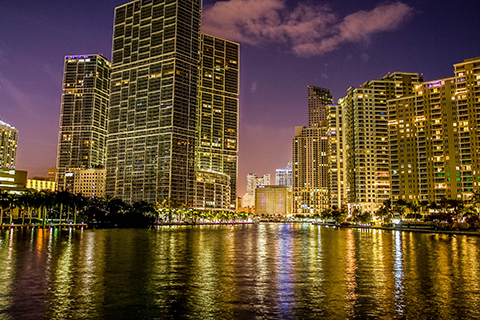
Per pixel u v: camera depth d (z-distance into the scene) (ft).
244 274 177.68
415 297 132.26
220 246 330.75
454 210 654.53
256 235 540.52
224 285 151.64
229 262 219.61
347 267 201.46
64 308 116.26
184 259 229.86
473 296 133.49
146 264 205.67
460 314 112.06
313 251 288.51
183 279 163.02
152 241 375.04
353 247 325.62
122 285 148.97
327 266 205.05
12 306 118.01
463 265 207.92
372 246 335.67
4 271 177.99
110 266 196.34
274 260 230.68
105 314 111.04
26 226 631.56
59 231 536.01
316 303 124.36
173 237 454.81
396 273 181.27
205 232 628.28
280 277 170.40
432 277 170.71
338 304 123.24
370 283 156.76
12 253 247.91
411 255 258.57
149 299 127.95
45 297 128.98
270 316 110.42
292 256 253.44
